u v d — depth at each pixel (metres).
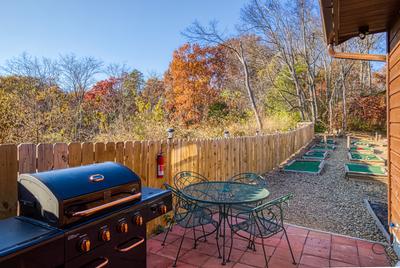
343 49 17.66
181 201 3.15
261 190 3.14
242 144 6.00
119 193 1.77
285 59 17.88
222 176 5.12
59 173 1.65
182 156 3.96
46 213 1.46
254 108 15.64
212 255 2.81
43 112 7.82
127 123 8.49
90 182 1.63
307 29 18.41
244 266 2.60
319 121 18.94
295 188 5.75
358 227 3.63
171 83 22.47
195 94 21.25
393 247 2.94
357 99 20.39
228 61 20.98
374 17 3.02
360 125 20.23
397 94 2.92
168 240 3.15
